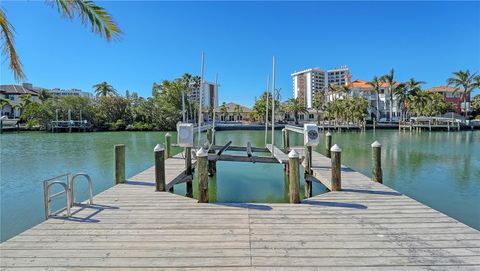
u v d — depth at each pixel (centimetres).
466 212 797
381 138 3441
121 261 352
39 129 5253
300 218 488
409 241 403
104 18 633
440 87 7088
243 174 1316
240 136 3994
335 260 354
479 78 4934
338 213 512
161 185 662
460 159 1738
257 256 362
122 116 5634
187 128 862
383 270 332
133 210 531
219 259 355
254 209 534
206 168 581
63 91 10744
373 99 6494
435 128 4947
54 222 474
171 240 407
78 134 4525
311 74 10925
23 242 402
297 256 362
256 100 6825
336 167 655
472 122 5244
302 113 7344
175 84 5606
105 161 1739
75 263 349
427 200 908
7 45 585
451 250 377
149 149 2412
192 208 541
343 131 4969
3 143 2997
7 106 6166
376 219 483
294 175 571
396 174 1300
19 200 930
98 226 457
